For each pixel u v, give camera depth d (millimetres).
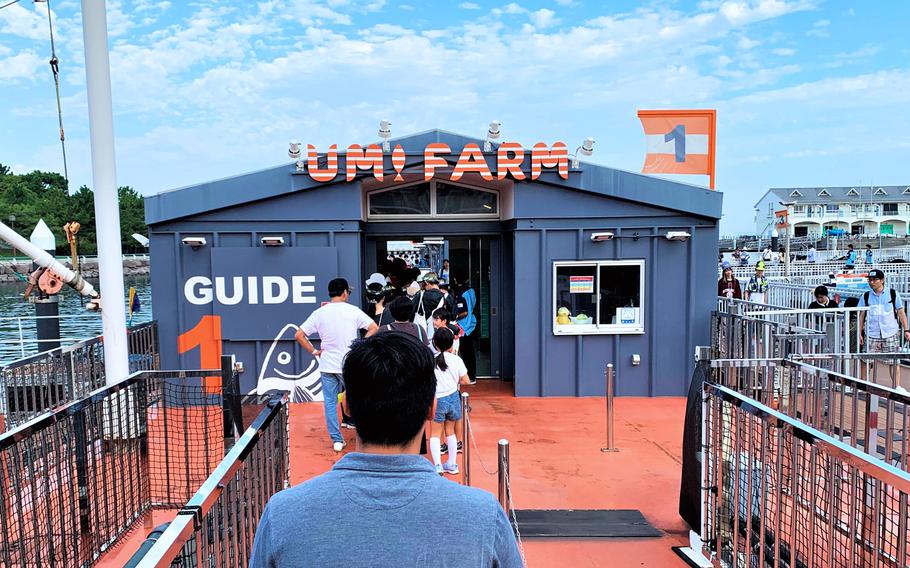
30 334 14039
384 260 9641
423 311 7496
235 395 4277
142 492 4434
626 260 8383
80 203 79375
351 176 7984
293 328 8172
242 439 2830
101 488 3990
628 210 8312
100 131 6129
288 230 8172
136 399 4449
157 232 8070
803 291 14102
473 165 8023
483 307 9641
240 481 2723
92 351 6953
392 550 1299
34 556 3527
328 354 6273
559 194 8305
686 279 8398
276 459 3482
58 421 3574
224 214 8109
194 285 8156
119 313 6305
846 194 117688
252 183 8023
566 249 8383
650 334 8438
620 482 5445
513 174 8102
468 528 1333
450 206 9297
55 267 7371
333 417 6340
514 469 5777
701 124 8688
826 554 3418
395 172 8133
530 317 8430
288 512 1357
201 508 2104
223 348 8180
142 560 1649
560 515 4719
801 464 3576
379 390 1435
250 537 2859
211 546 2318
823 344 7238
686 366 8453
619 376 8484
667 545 4234
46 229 8359
